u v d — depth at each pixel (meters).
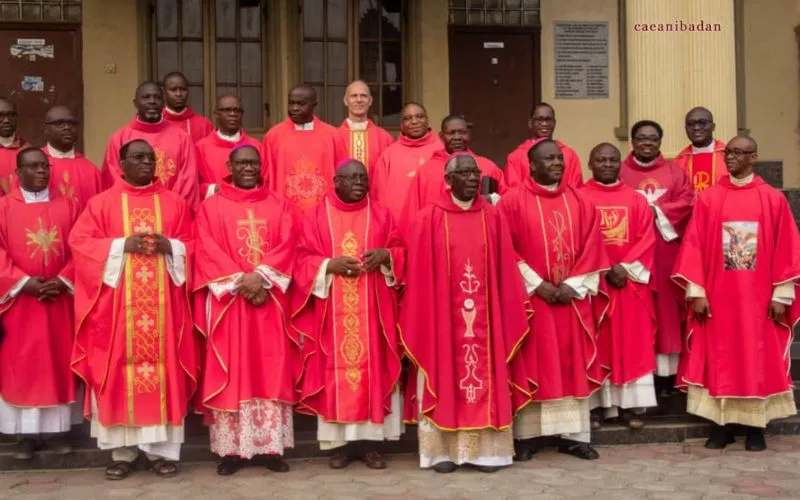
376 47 12.83
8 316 7.48
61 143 8.13
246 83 12.62
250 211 7.62
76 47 12.30
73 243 7.38
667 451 7.98
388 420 7.65
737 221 8.04
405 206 8.43
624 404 8.10
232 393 7.30
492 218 7.59
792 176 13.46
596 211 7.93
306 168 8.69
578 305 7.78
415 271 7.46
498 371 7.43
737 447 8.09
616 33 13.22
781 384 7.98
